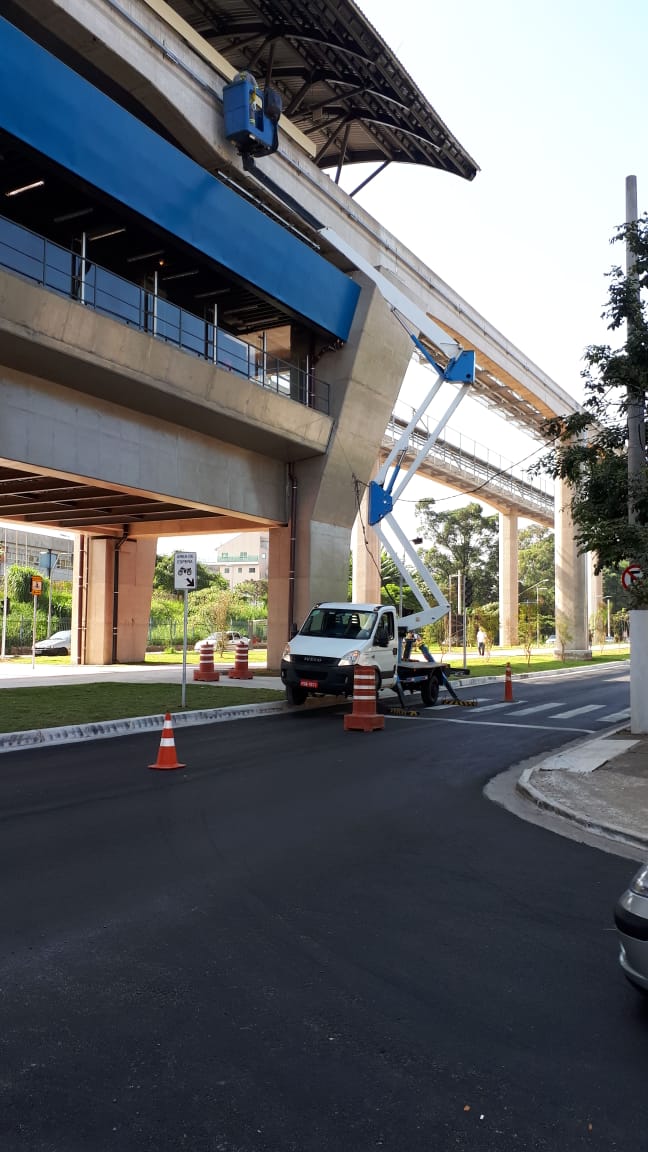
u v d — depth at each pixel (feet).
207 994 13.74
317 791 31.35
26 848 22.63
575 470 52.49
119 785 31.71
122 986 14.01
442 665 68.13
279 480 85.25
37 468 57.36
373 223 91.91
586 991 14.14
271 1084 10.99
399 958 15.47
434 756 40.93
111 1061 11.52
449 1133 9.97
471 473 183.73
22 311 50.42
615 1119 10.30
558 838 25.62
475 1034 12.50
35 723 46.47
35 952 15.46
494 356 124.98
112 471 62.69
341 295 81.00
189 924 17.03
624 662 154.61
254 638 171.12
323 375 85.66
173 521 101.30
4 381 53.88
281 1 74.38
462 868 21.81
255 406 72.95
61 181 58.29
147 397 63.16
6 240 50.39
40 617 152.15
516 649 217.97
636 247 49.24
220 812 27.37
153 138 57.21
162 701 59.11
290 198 74.49
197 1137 9.82
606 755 41.01
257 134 67.31
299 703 61.67
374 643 59.88
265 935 16.49
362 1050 11.93
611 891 20.11
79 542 109.40
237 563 440.86
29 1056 11.66
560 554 161.99
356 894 19.29
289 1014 13.05
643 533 47.09
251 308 84.17
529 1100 10.71
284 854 22.56
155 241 67.97
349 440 87.25
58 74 49.96
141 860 21.63
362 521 138.51
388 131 98.48
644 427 51.34
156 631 175.01
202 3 75.61
